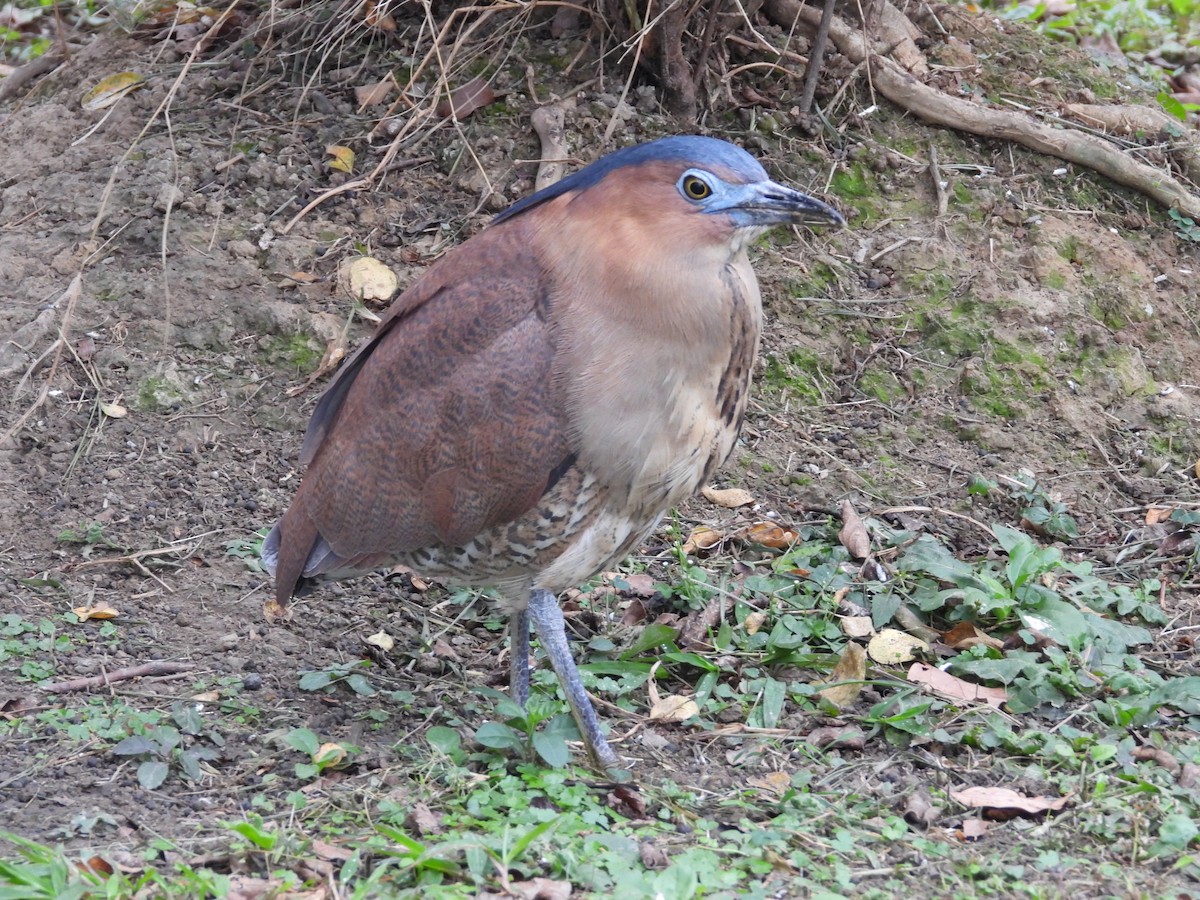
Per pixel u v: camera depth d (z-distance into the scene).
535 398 8.13
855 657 9.40
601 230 8.09
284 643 9.85
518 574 8.62
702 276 8.06
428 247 12.97
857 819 7.88
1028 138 14.04
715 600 10.29
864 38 14.02
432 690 9.46
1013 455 12.03
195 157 13.66
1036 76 15.22
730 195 7.99
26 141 14.35
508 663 9.87
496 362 8.21
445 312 8.45
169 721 8.77
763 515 11.37
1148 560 11.01
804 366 12.55
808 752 8.69
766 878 7.25
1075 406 12.39
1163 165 14.55
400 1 14.02
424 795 8.05
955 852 7.60
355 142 13.75
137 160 13.69
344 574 9.12
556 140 13.23
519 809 7.78
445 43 14.27
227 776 8.32
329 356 12.13
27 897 6.71
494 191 13.20
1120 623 10.02
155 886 7.01
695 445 8.28
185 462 11.52
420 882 7.10
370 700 9.27
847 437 12.12
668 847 7.55
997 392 12.41
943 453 12.03
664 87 13.72
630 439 8.08
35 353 12.14
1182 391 12.77
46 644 9.55
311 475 9.02
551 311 8.16
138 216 13.16
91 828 7.56
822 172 13.66
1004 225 13.59
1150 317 13.14
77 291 11.78
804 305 12.86
